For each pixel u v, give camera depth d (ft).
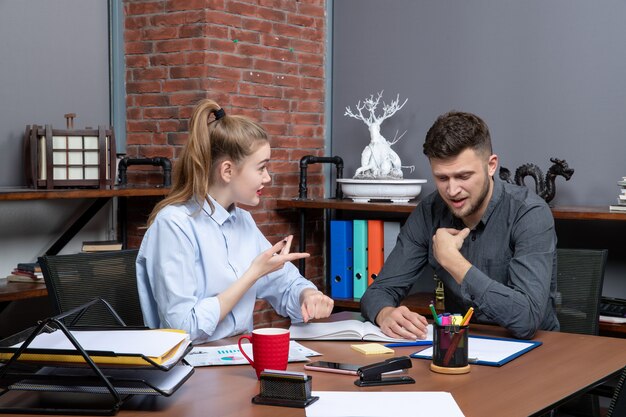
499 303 6.63
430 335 6.75
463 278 6.82
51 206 11.13
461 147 6.85
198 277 6.70
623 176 11.10
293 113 13.11
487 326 7.32
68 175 10.11
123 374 4.89
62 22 11.39
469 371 5.57
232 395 4.92
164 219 6.51
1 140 10.57
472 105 12.42
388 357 6.01
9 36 10.64
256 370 5.31
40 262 7.06
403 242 8.14
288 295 7.33
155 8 11.96
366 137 13.51
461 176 6.93
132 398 4.86
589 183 11.44
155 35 11.98
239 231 7.18
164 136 11.99
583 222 11.48
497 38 12.15
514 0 11.98
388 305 7.35
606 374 5.56
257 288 7.48
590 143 11.42
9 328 10.75
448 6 12.57
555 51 11.67
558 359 5.98
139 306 7.65
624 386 4.33
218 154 6.79
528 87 11.92
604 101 11.28
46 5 11.14
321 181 13.75
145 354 4.68
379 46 13.28
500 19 12.11
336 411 4.56
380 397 4.85
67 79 11.49
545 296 6.89
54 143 10.06
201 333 6.22
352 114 13.52
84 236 11.68
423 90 12.87
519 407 4.74
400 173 12.37
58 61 11.35
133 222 12.24
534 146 11.90
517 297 6.68
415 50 12.92
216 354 5.91
